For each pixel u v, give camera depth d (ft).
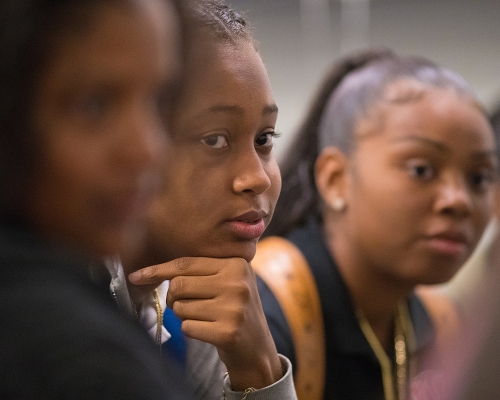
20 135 1.96
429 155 5.65
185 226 3.63
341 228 6.26
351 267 6.16
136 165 2.04
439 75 6.08
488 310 3.22
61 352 1.82
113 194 2.04
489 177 5.86
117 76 1.98
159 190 3.44
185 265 3.77
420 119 5.69
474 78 13.93
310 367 5.68
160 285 4.53
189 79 3.40
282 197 6.85
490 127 5.90
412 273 5.80
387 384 6.21
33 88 1.94
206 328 3.81
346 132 6.17
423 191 5.69
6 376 1.80
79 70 1.94
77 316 1.90
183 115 3.43
